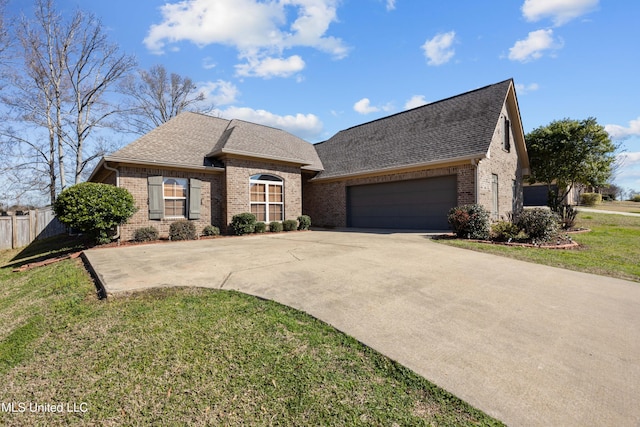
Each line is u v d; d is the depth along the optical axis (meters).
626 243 9.51
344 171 17.02
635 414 2.25
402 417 2.26
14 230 16.03
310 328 3.65
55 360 3.16
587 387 2.56
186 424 2.26
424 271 6.15
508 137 15.93
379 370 2.84
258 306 4.32
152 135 13.38
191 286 5.21
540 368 2.84
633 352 3.14
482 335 3.48
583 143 18.52
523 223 9.62
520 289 5.07
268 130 19.45
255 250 8.82
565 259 7.23
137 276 5.86
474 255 7.73
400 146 15.41
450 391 2.53
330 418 2.28
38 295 5.51
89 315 4.17
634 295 4.84
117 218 10.36
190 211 13.04
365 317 3.95
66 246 12.60
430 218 13.78
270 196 15.23
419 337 3.43
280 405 2.43
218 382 2.72
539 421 2.18
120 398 2.56
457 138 13.12
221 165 13.85
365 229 15.61
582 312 4.15
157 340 3.43
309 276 5.81
